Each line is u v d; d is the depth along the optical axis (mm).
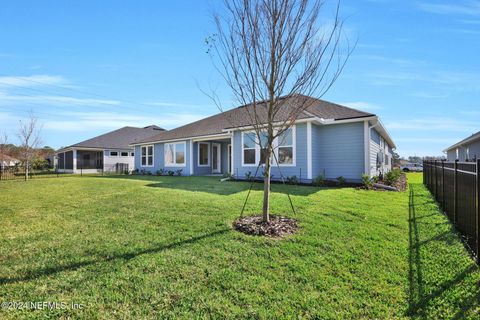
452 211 5453
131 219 5254
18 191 9578
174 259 3414
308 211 5887
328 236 4316
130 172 24422
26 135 19922
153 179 14336
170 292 2703
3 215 5676
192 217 5352
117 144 29250
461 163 4656
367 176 10242
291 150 11578
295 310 2463
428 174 11523
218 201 6906
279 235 4332
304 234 4391
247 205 6422
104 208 6258
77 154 27875
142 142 21547
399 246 3973
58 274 3025
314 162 11445
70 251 3662
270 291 2746
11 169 22000
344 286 2865
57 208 6352
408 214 5996
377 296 2695
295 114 5090
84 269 3146
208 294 2682
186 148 18062
